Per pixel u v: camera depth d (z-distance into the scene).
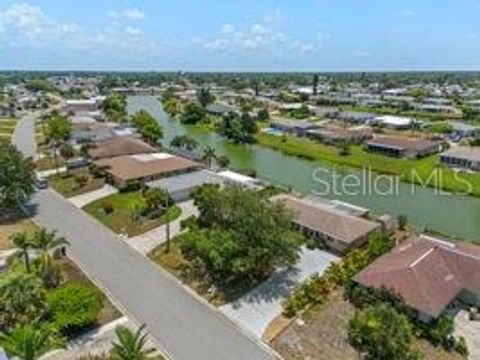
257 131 148.62
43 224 69.00
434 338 42.91
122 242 63.00
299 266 56.56
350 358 40.62
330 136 133.75
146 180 86.50
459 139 137.50
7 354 33.47
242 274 52.62
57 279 51.41
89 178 91.44
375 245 58.56
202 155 111.38
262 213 50.91
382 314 40.09
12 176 71.06
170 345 42.00
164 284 52.28
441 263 50.97
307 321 46.00
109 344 41.69
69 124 127.88
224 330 44.31
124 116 163.25
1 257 57.22
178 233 65.00
